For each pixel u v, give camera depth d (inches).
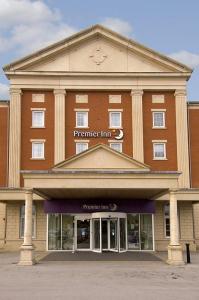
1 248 1530.5
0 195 1471.5
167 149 1603.1
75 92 1630.2
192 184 1592.0
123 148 1598.2
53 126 1599.4
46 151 1579.7
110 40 1636.3
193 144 1622.8
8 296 579.2
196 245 1572.3
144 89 1624.0
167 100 1638.8
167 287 673.6
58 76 1609.3
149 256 1250.6
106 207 1434.5
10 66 1596.9
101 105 1627.7
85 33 1626.5
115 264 1028.5
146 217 1503.4
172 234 1064.8
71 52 1630.2
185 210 1546.5
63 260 1128.2
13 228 1520.7
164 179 1090.1
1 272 877.2
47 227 1486.2
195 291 629.3
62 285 693.9
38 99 1615.4
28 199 1076.5
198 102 1653.5
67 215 1491.1
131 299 556.1
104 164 1193.4
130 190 1161.4
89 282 731.4
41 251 1467.8
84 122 1614.2
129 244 1483.8
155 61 1632.6
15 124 1579.7
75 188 1092.5
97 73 1612.9
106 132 1605.6
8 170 1566.2
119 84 1621.6
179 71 1625.2
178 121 1611.7
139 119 1604.3
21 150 1573.6
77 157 1194.0
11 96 1594.5
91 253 1363.2
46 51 1610.5
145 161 1592.0
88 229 1485.0
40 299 554.9
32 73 1599.4
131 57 1640.0
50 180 1082.1
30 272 874.8
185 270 912.9
